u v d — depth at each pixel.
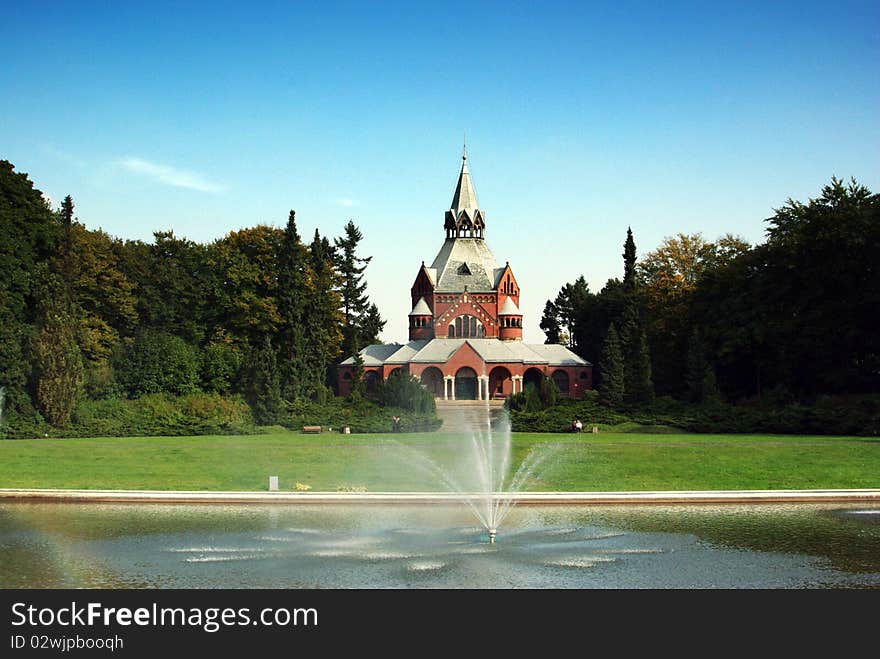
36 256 84.12
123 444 57.00
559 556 29.55
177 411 70.69
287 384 81.94
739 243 109.88
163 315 99.38
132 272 101.06
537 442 58.19
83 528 33.94
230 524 34.81
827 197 87.31
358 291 156.25
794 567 28.14
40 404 66.12
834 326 79.81
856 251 78.06
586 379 127.12
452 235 132.62
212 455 51.75
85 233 96.06
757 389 92.31
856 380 79.31
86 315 89.75
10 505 39.31
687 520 35.88
